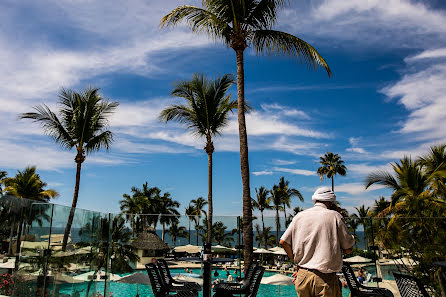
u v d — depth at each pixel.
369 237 8.04
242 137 10.04
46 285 5.07
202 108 17.58
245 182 9.65
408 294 5.00
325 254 2.84
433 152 14.89
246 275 6.23
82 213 6.58
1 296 4.03
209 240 9.02
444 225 7.59
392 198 14.05
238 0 10.35
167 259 8.84
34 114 16.83
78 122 17.30
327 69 10.24
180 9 10.74
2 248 4.05
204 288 5.52
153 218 8.99
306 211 3.12
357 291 5.90
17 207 4.37
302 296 2.88
